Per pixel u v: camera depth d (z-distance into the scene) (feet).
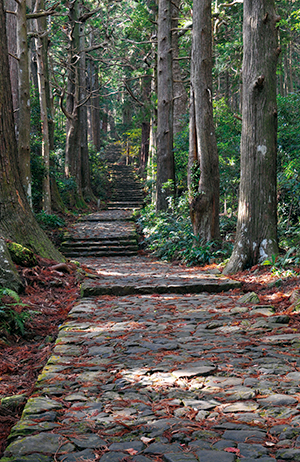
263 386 9.22
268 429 7.35
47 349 14.21
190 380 9.78
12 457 6.64
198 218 36.14
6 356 14.17
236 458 6.49
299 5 70.49
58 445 7.01
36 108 56.03
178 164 55.42
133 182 102.42
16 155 24.81
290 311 16.02
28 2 55.62
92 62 99.30
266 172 25.73
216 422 7.68
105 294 21.83
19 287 19.63
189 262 35.12
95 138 126.82
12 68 47.65
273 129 25.85
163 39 51.11
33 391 9.57
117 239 50.93
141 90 92.12
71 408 8.43
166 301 19.75
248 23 25.88
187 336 13.65
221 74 87.15
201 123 35.88
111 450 6.86
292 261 23.53
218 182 36.40
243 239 26.20
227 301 19.12
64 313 18.70
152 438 7.20
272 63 25.70
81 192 79.00
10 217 23.67
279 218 37.19
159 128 52.03
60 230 53.67
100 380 10.00
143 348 12.50
